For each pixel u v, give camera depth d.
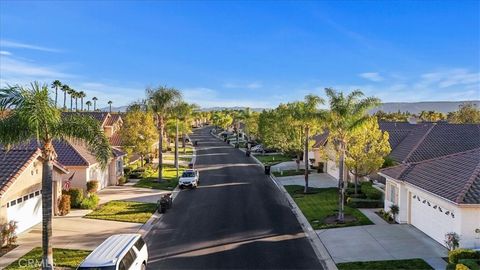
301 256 18.41
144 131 46.78
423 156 30.89
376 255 18.12
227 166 54.62
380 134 29.92
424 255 17.94
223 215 26.69
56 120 16.09
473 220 17.59
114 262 13.34
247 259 18.08
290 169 50.28
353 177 37.62
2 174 21.41
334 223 23.91
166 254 18.86
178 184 39.19
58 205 26.52
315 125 33.72
